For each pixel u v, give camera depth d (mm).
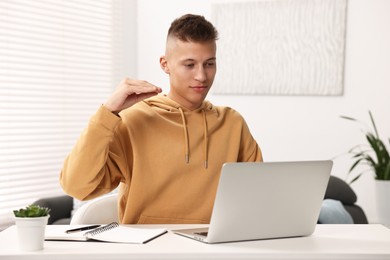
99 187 1740
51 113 4512
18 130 4250
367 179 4383
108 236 1469
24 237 1336
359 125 4418
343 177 4465
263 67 4695
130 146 1818
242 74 4773
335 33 4457
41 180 4430
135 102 1648
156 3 5137
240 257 1329
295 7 4574
